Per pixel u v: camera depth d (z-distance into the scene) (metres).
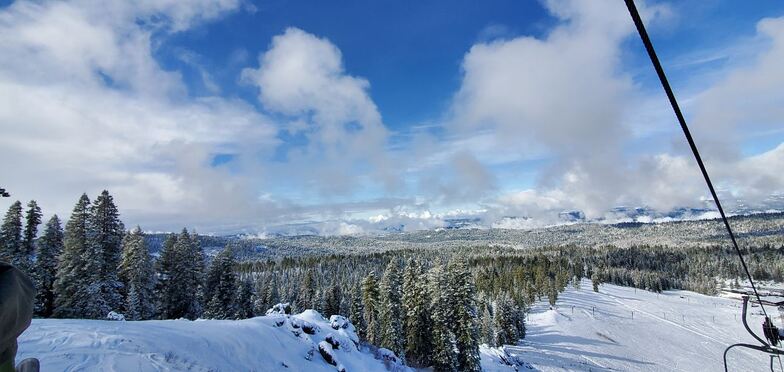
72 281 33.75
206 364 14.68
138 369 12.01
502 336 71.81
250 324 21.94
